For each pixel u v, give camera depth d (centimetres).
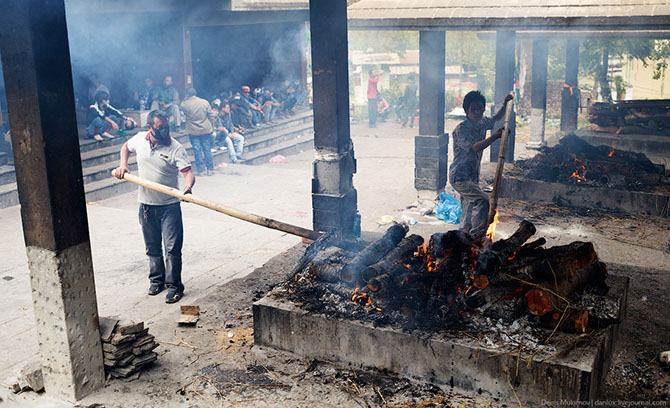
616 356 520
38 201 437
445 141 1011
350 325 498
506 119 624
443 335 471
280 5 1656
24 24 406
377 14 971
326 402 462
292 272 589
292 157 1747
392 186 1238
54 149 430
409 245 558
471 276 496
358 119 2334
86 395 475
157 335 571
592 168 1003
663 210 923
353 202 759
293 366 513
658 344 537
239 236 889
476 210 775
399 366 487
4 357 548
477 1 957
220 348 545
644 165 1013
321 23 685
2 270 760
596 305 480
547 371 431
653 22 857
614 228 879
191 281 722
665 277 680
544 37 1328
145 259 798
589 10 892
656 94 2748
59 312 454
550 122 2152
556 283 480
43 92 418
